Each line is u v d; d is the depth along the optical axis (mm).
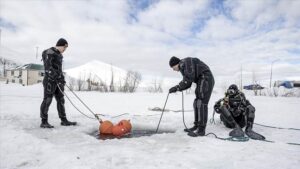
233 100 6375
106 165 3594
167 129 6711
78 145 4656
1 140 4715
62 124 6797
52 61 6469
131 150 4301
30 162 3770
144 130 6602
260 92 25453
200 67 5852
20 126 6430
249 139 5203
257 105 12844
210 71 5922
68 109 10047
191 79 5781
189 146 4648
